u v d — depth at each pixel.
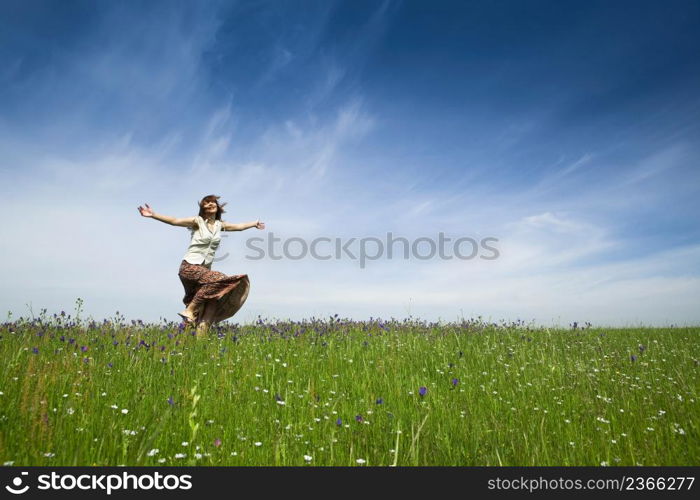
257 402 4.59
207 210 8.89
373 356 7.23
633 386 5.62
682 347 8.90
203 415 4.00
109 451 3.20
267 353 7.13
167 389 4.84
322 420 4.15
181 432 3.66
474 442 3.71
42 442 3.21
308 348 7.55
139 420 3.79
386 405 4.65
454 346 8.44
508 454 3.56
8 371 4.73
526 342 9.11
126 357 6.15
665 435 3.96
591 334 11.01
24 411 3.54
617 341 9.90
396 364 6.58
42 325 8.30
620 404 4.85
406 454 3.39
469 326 11.59
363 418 4.22
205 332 8.23
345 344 8.25
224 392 4.75
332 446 3.35
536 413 4.57
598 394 5.30
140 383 4.93
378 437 3.77
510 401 5.01
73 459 3.08
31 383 4.36
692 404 4.72
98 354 6.24
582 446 3.67
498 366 6.89
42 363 5.20
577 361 7.26
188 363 6.14
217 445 3.29
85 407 3.93
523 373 6.45
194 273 8.69
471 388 5.47
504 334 10.38
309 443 3.60
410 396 4.92
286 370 6.07
